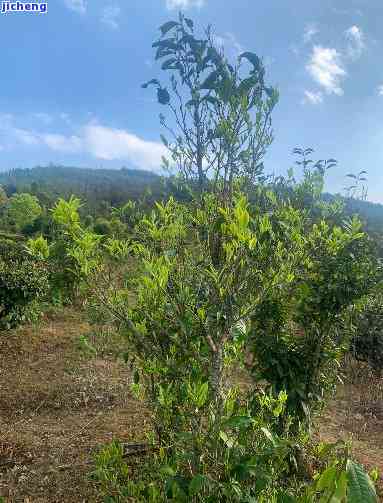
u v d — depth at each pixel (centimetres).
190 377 252
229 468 218
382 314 722
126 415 544
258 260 249
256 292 260
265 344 394
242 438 229
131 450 421
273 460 241
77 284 275
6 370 683
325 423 574
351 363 762
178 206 287
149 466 299
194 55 255
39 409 563
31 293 826
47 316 945
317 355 405
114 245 286
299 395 397
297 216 282
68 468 427
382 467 459
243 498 213
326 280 389
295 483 288
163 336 279
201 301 266
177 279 267
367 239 402
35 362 723
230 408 232
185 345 258
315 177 308
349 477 147
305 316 410
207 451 228
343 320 421
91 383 634
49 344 803
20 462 442
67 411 559
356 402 652
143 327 263
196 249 280
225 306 244
